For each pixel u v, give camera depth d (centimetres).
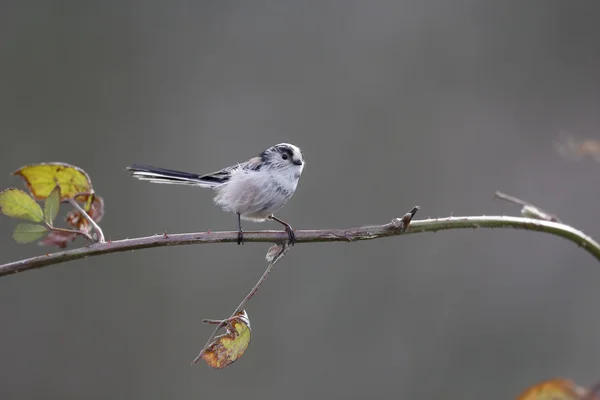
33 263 400
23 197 408
